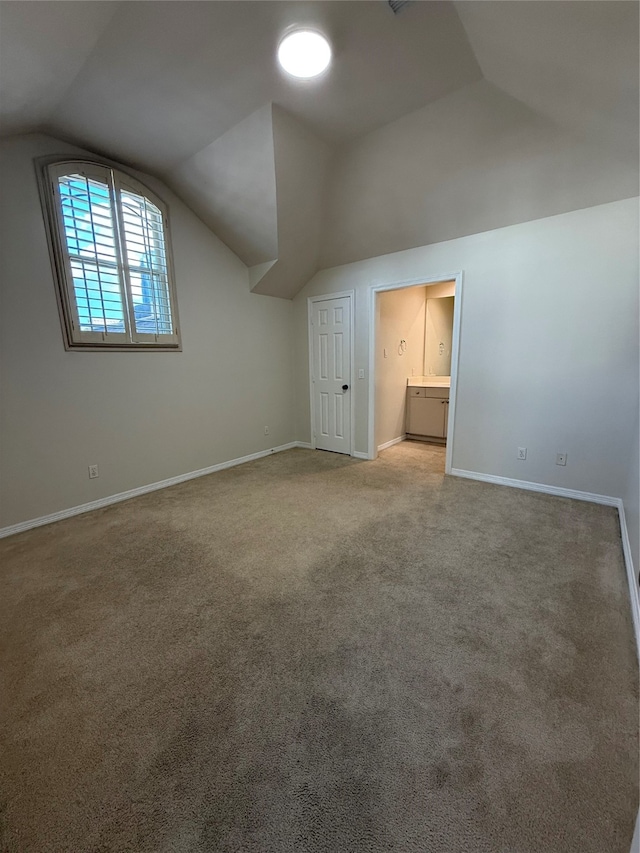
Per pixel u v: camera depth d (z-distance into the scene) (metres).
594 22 1.33
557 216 2.85
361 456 4.45
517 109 2.29
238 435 4.29
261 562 2.23
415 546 2.37
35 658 1.54
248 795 1.04
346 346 4.36
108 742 1.20
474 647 1.55
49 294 2.71
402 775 1.08
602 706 1.28
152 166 3.10
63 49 1.76
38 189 2.60
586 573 2.05
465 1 1.58
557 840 0.93
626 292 2.68
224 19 1.72
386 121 2.59
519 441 3.28
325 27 1.78
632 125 1.88
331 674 1.44
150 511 3.01
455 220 3.19
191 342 3.70
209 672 1.46
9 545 2.48
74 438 2.93
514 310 3.13
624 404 2.77
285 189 3.09
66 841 0.95
